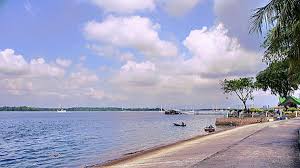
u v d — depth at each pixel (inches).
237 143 944.9
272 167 558.3
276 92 1808.6
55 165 1037.8
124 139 1916.8
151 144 1584.6
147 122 4626.0
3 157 1263.5
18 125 3846.0
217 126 3014.3
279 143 893.8
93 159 1123.9
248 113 3174.2
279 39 557.9
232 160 637.9
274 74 1588.3
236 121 3004.4
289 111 3157.0
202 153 788.6
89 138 2014.0
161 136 2112.5
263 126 1717.5
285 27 501.7
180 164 646.5
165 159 762.2
